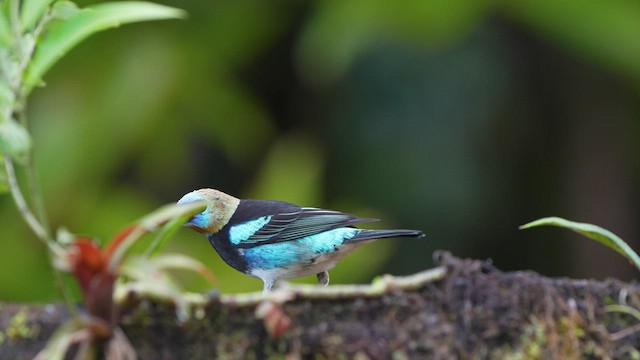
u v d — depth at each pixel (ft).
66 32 15.21
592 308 15.94
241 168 42.96
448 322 15.43
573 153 45.85
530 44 43.42
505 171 42.75
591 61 42.63
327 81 41.11
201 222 21.59
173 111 39.29
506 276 15.76
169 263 13.84
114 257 13.64
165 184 41.45
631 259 15.67
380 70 40.88
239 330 15.01
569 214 45.55
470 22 38.01
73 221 35.68
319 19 37.63
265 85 43.04
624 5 38.52
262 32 40.91
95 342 13.92
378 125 41.16
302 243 21.43
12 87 14.39
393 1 36.94
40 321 14.89
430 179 40.91
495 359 15.39
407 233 21.42
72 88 37.65
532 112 43.91
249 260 21.74
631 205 46.39
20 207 13.87
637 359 15.93
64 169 36.14
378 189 41.24
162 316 14.88
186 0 39.42
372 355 15.12
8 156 14.05
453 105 40.98
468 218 41.39
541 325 15.60
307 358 15.08
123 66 38.06
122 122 37.60
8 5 15.43
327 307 15.28
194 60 39.63
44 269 33.71
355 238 21.39
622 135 45.93
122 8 15.33
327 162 41.68
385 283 15.39
